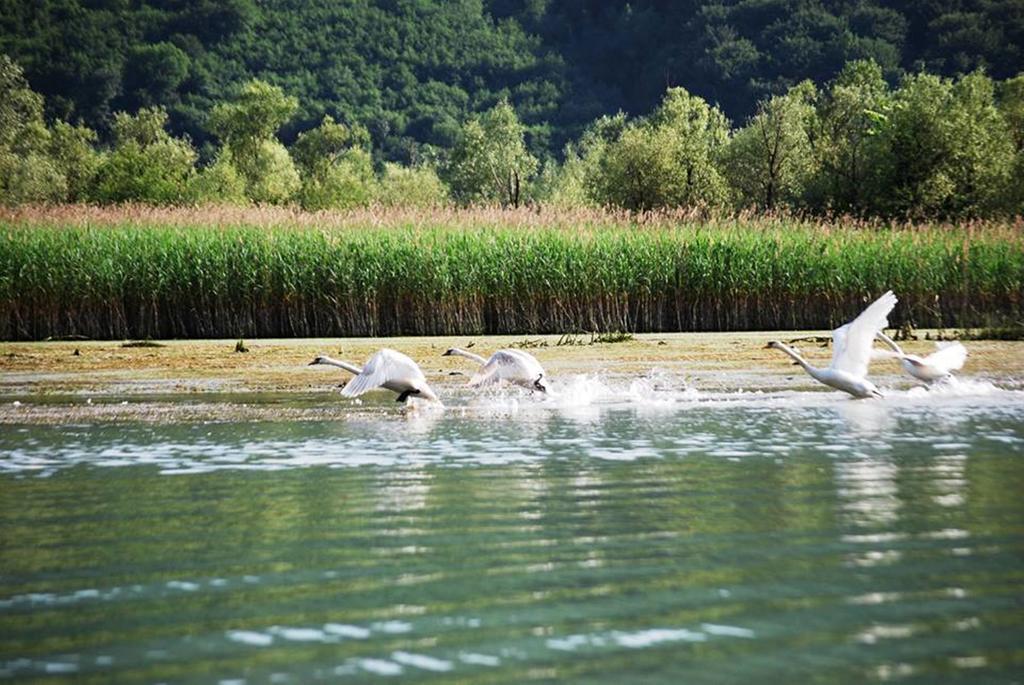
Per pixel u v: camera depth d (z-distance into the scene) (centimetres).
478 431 2155
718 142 11156
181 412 2453
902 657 970
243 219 4781
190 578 1199
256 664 962
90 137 11919
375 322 4331
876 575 1192
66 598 1135
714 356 3519
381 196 12312
